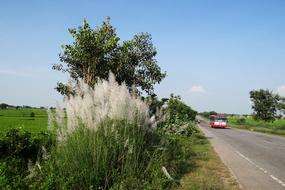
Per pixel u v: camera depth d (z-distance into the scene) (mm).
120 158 8516
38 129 22828
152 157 9406
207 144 24297
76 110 8438
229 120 105875
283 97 67500
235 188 9734
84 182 7746
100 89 9328
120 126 9008
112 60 14109
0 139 10148
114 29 14164
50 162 8211
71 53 13453
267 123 70188
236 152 19453
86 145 8008
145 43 15117
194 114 36625
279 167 14102
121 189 7820
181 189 9078
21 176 7910
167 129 13617
